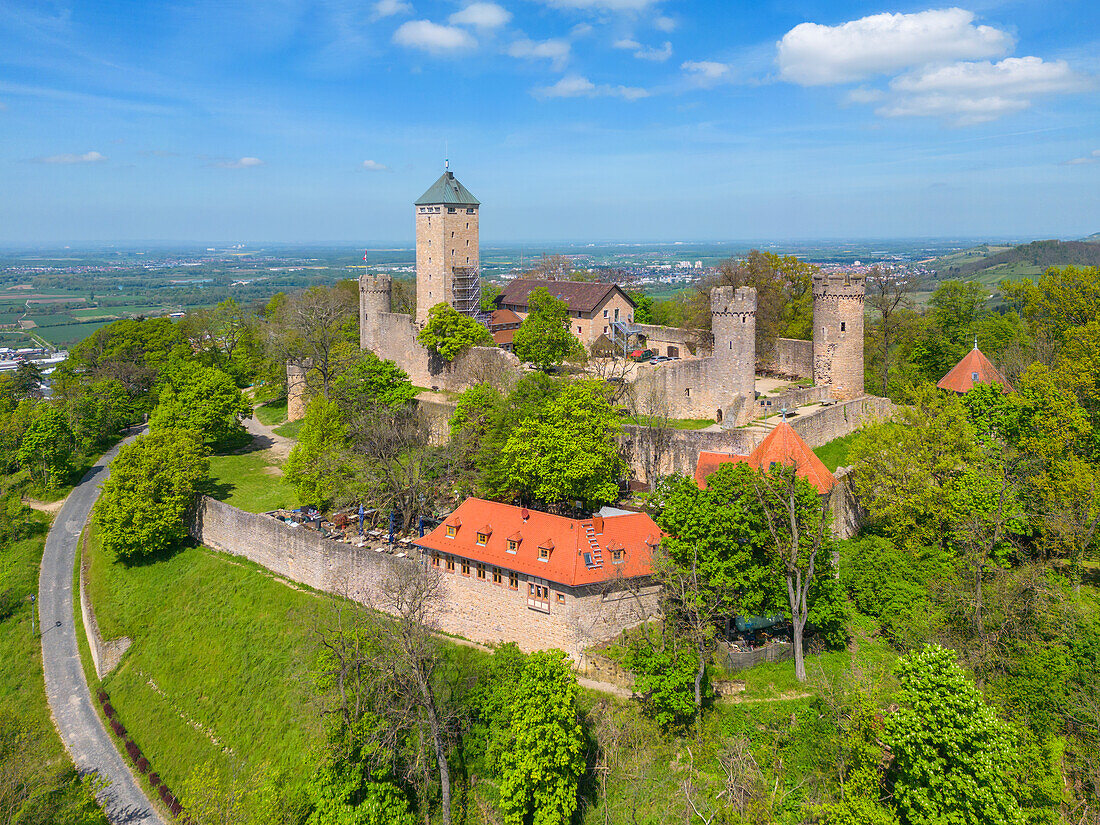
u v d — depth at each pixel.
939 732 38.41
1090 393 68.88
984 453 63.66
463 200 123.56
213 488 91.25
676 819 44.03
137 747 63.25
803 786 43.88
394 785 48.78
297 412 122.00
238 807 53.25
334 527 75.31
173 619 72.75
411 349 113.88
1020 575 53.91
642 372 89.75
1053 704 45.81
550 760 44.78
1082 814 41.34
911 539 60.56
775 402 87.25
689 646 49.75
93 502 105.19
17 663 75.19
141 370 142.00
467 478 75.06
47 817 55.09
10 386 151.50
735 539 52.97
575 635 54.06
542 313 106.50
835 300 89.75
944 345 102.00
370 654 51.25
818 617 52.78
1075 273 93.88
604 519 57.06
